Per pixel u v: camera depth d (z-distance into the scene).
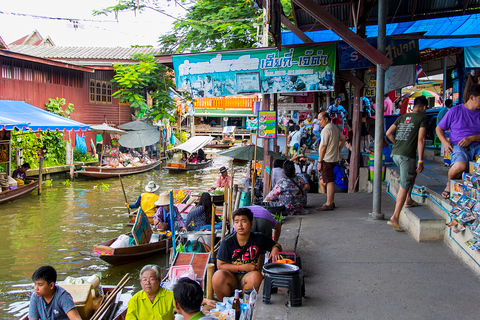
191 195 15.27
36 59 20.83
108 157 24.59
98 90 26.56
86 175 21.78
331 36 12.10
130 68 25.44
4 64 19.88
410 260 4.85
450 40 11.69
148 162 27.38
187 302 3.45
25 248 10.12
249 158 11.27
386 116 10.96
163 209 10.02
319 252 5.28
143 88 27.94
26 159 19.77
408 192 6.22
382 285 4.19
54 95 23.11
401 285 4.18
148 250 9.15
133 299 4.60
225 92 10.02
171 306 4.56
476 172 4.63
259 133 10.31
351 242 5.62
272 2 6.15
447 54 13.23
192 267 6.62
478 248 4.32
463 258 4.77
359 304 3.80
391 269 4.60
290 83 9.57
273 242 5.02
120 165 24.53
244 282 4.81
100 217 13.38
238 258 4.99
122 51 29.59
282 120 21.39
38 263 9.09
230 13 17.66
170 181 22.22
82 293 5.50
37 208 14.69
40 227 12.10
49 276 4.53
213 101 44.00
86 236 11.17
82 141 24.02
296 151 16.73
